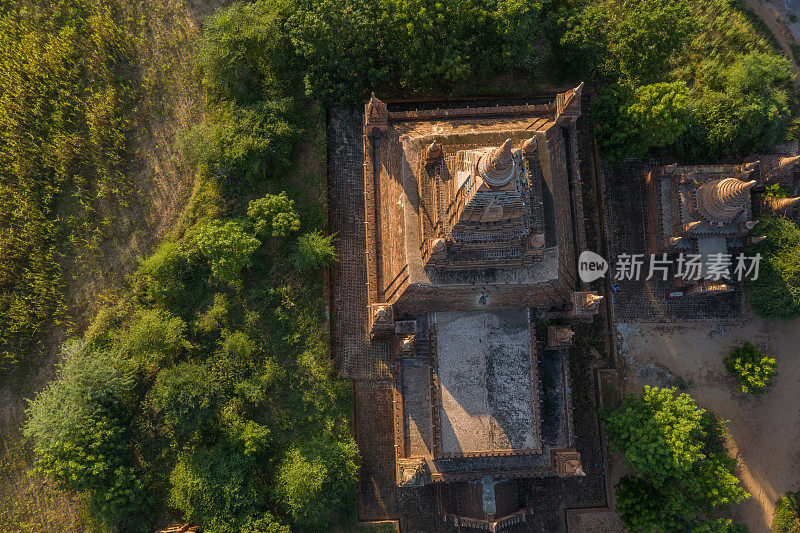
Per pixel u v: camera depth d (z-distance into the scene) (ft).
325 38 164.04
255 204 174.09
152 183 186.39
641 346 191.52
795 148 194.29
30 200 181.78
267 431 169.07
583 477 184.96
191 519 167.63
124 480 165.17
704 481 163.32
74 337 179.83
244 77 179.01
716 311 192.65
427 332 161.17
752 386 179.83
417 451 160.15
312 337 177.47
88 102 186.80
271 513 168.86
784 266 172.65
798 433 190.49
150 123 188.75
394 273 148.87
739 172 181.68
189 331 177.99
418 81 177.27
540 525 182.70
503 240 129.49
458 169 120.98
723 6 197.47
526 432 155.22
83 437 162.71
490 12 166.20
